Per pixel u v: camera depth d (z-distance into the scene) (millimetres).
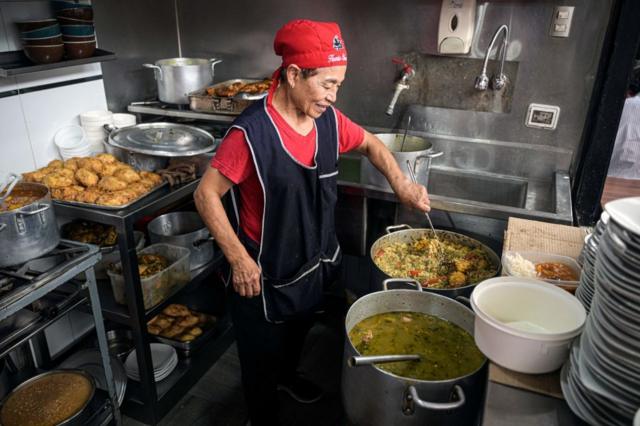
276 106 1493
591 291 1152
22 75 2035
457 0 2211
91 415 1729
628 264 833
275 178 1485
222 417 2090
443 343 1378
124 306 1970
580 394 928
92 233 2115
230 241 1497
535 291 1146
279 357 1804
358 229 2326
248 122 1438
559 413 952
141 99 2756
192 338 2328
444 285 1648
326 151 1594
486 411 955
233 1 2734
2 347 1405
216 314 2613
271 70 2811
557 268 1389
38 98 2123
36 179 1932
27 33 1854
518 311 1177
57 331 2305
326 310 2721
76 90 2305
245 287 1546
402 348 1360
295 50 1356
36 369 2096
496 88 2355
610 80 2047
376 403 1151
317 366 2340
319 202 1614
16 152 2072
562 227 1653
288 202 1521
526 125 2393
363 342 1375
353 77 2648
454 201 2037
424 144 2293
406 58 2494
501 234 2160
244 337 1756
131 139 2109
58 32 1926
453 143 2547
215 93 2518
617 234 858
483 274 1690
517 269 1378
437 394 1087
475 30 2314
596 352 893
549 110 2312
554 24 2174
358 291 2764
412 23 2416
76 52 2014
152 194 1949
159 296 1995
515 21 2236
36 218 1459
